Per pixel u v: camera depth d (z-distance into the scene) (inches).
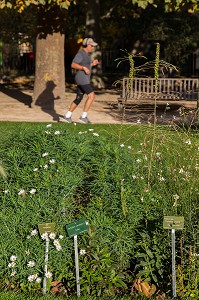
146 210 210.4
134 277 203.2
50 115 625.3
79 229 195.2
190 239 199.8
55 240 201.3
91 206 212.8
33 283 200.7
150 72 966.4
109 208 210.5
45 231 198.1
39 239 202.7
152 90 613.6
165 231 203.2
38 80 685.3
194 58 1279.5
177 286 193.9
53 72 684.1
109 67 1309.1
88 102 531.5
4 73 1181.1
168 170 229.5
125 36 1204.5
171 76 1139.9
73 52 1232.2
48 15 676.7
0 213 207.3
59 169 218.2
